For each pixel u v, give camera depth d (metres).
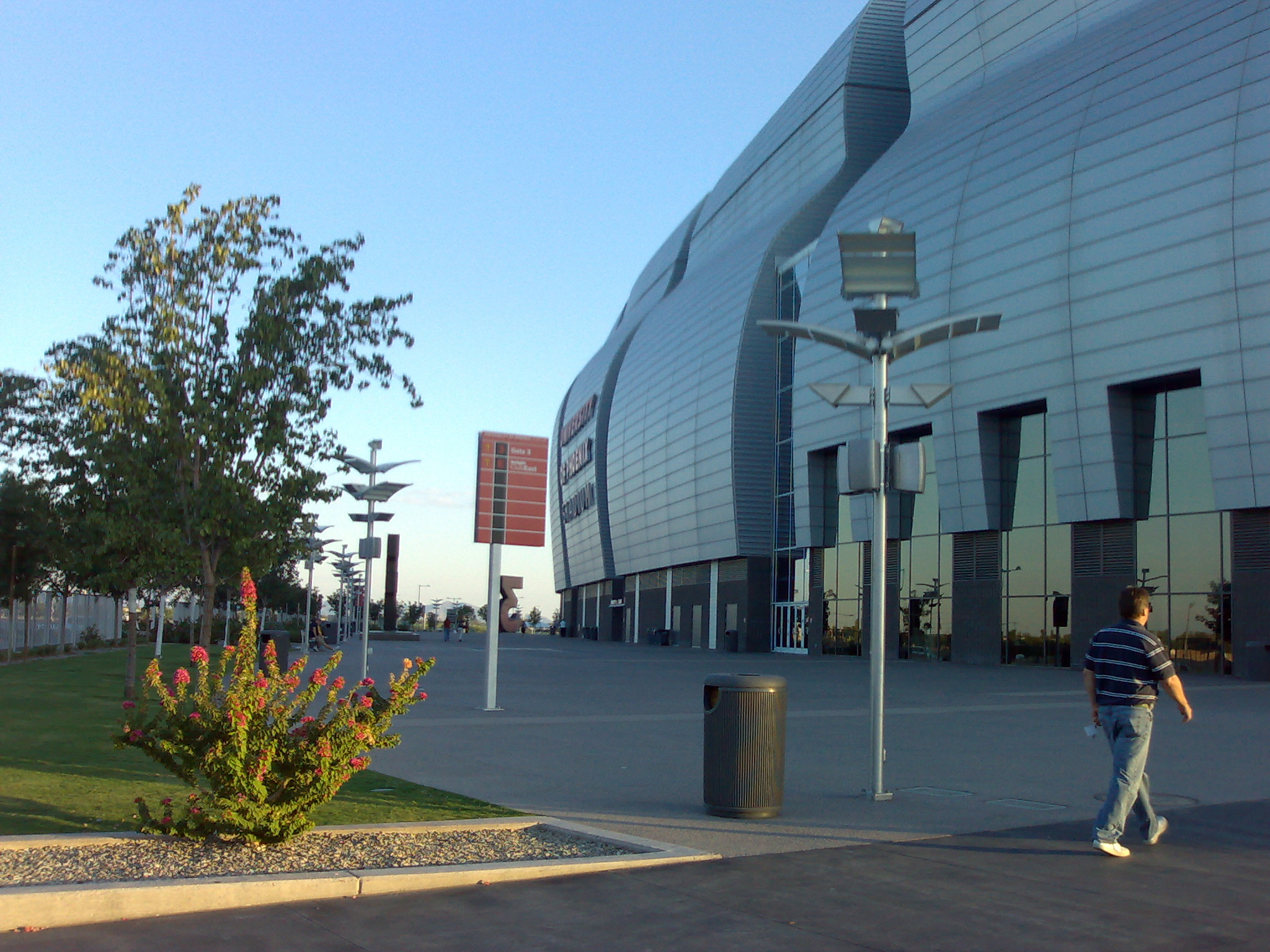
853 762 12.63
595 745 14.03
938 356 42.84
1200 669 34.03
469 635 92.12
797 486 53.28
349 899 6.33
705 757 9.19
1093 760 12.86
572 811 9.16
